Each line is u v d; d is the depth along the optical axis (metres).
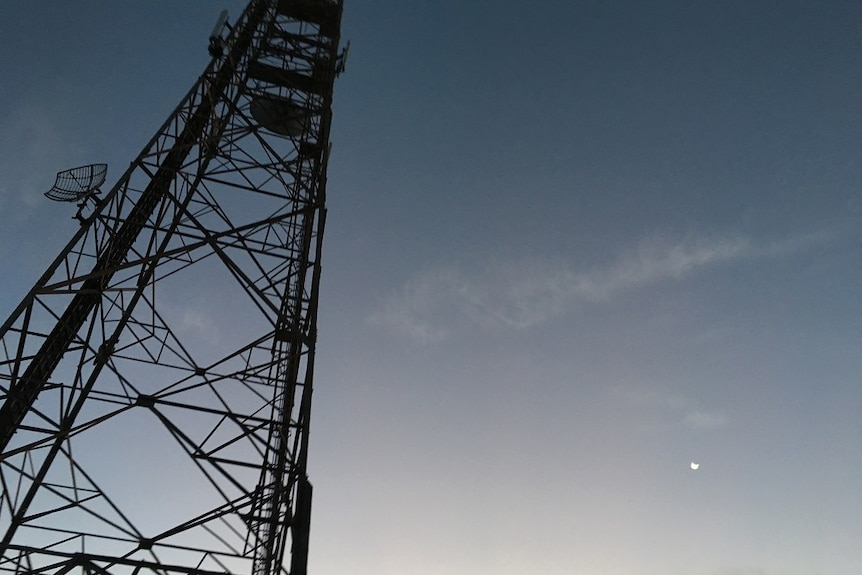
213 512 12.66
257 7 17.56
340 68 17.75
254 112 17.25
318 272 13.98
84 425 11.97
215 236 13.80
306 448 11.44
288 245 16.78
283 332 14.70
